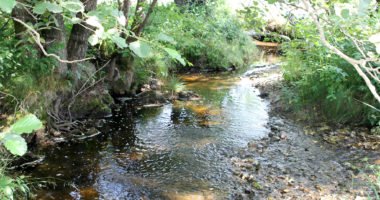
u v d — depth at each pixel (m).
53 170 5.25
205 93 9.62
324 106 7.36
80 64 7.03
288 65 9.16
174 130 6.96
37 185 4.80
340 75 6.84
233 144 6.33
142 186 4.94
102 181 5.04
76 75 7.02
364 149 5.93
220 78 11.52
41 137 6.02
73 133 6.51
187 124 7.30
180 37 12.38
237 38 14.70
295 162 5.57
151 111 8.07
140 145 6.26
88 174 5.21
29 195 4.53
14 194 4.41
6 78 5.70
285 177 5.10
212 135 6.74
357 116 6.95
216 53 12.92
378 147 5.96
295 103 7.84
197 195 4.72
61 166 5.39
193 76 11.69
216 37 13.59
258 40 18.78
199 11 14.94
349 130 6.69
